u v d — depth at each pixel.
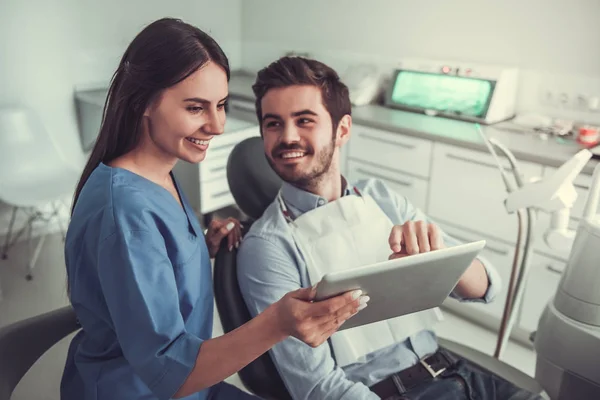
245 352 0.85
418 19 3.11
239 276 1.20
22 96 3.21
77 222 0.95
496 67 2.72
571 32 2.56
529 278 2.33
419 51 3.15
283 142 1.17
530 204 1.17
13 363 1.17
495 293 1.32
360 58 3.45
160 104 0.93
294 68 1.15
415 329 1.26
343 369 1.22
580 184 2.10
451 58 3.02
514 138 2.46
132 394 1.00
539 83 2.72
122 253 0.89
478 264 1.30
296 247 1.20
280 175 1.22
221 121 0.97
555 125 2.58
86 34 3.37
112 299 0.89
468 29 2.92
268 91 1.16
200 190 3.12
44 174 3.12
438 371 1.24
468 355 1.35
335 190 1.29
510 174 2.29
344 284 0.82
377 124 2.74
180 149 0.97
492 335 2.50
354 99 3.11
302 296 0.84
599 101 2.54
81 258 0.95
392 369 1.23
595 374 1.17
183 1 3.76
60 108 3.38
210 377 0.86
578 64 2.58
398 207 1.42
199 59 0.91
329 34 3.57
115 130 0.98
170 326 0.88
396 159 2.72
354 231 1.24
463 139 2.42
